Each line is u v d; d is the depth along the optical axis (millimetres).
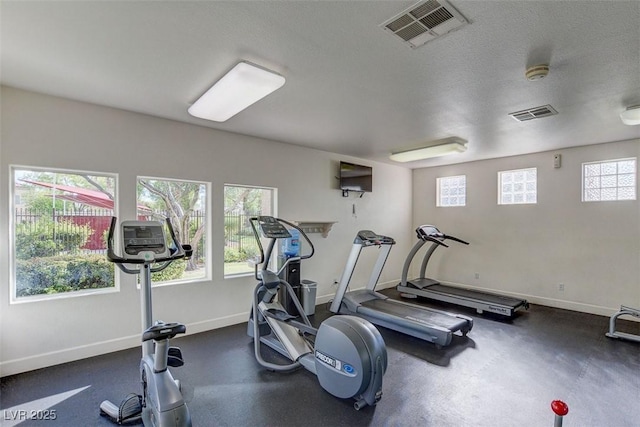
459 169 6414
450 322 3857
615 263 4660
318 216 5391
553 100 3043
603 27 1893
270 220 3615
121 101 3209
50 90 2934
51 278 3182
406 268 5988
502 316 4754
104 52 2246
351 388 2424
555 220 5188
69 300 3162
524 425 2283
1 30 1958
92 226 3395
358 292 5043
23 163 2941
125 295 3475
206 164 4102
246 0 1677
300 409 2463
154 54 2271
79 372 2955
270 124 3930
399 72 2510
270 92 2738
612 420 2332
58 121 3104
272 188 4809
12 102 2893
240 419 2344
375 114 3504
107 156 3377
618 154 4602
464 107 3254
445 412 2430
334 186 5625
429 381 2887
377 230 6410
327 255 5551
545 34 1974
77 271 3311
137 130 3568
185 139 3924
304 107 3312
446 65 2391
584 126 3873
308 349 3207
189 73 2574
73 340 3180
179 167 3873
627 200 4562
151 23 1892
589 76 2535
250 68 2389
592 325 4340
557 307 5152
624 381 2871
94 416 2354
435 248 6188
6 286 2887
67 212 3271
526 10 1745
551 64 2355
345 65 2404
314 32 1982
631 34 1959
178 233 4020
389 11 1772
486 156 5707
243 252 4598
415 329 3830
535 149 5137
